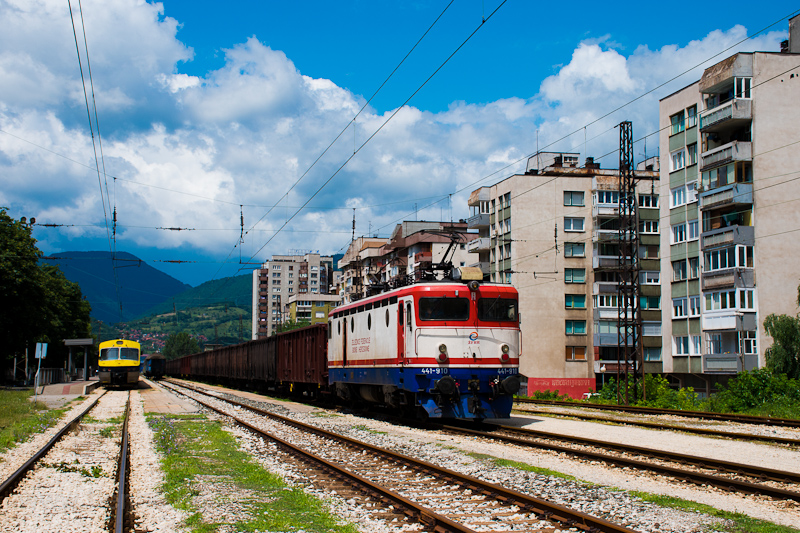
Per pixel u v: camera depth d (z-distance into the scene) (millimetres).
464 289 18344
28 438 16766
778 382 26016
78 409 27734
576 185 57344
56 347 75250
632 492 9398
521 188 56812
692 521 7832
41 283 47625
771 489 9086
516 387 17859
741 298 37219
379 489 9148
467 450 13688
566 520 7598
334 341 25438
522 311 55500
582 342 56094
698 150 41125
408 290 18656
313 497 9258
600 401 35719
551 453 13047
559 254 56531
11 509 8672
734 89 37844
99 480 10945
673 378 45031
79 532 7598
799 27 40875
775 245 37438
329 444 14898
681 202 43062
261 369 39750
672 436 16469
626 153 37438
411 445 14625
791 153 37594
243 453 13891
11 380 58594
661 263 44969
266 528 7676
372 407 23750
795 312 36969
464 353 18016
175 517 8227
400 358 18734
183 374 81750
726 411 25531
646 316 56031
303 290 159500
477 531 7320
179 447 14734
